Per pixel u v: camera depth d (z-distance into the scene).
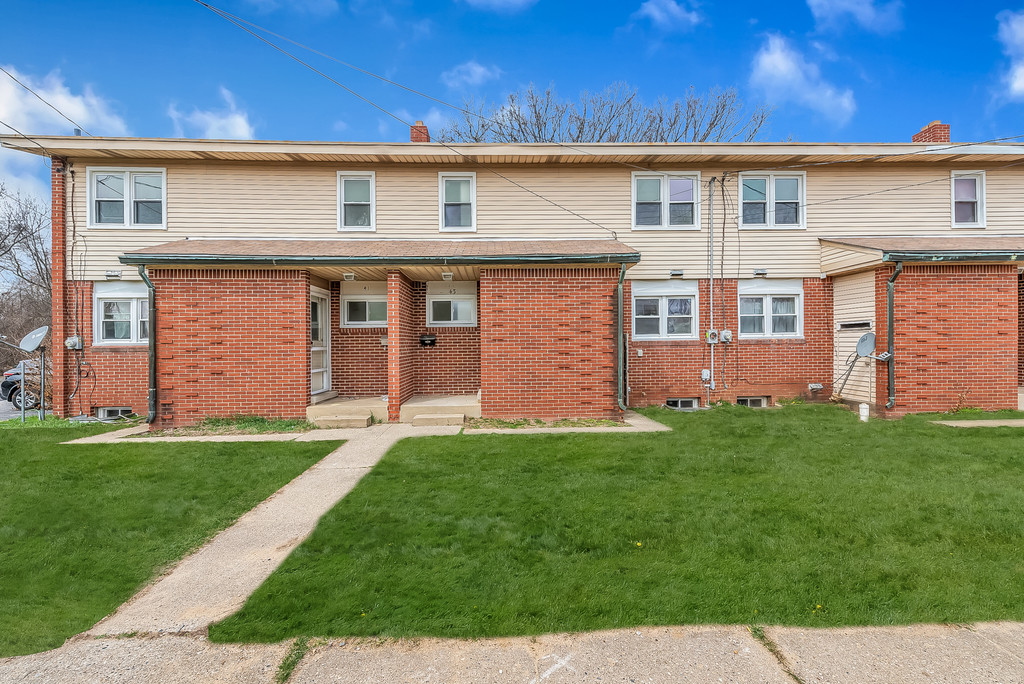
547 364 9.79
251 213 11.42
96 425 9.89
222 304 9.54
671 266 11.81
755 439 7.98
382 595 3.47
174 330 9.47
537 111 24.23
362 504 5.30
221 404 9.56
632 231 11.83
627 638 2.98
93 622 3.28
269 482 6.18
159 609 3.44
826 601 3.32
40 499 5.55
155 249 9.71
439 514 4.99
